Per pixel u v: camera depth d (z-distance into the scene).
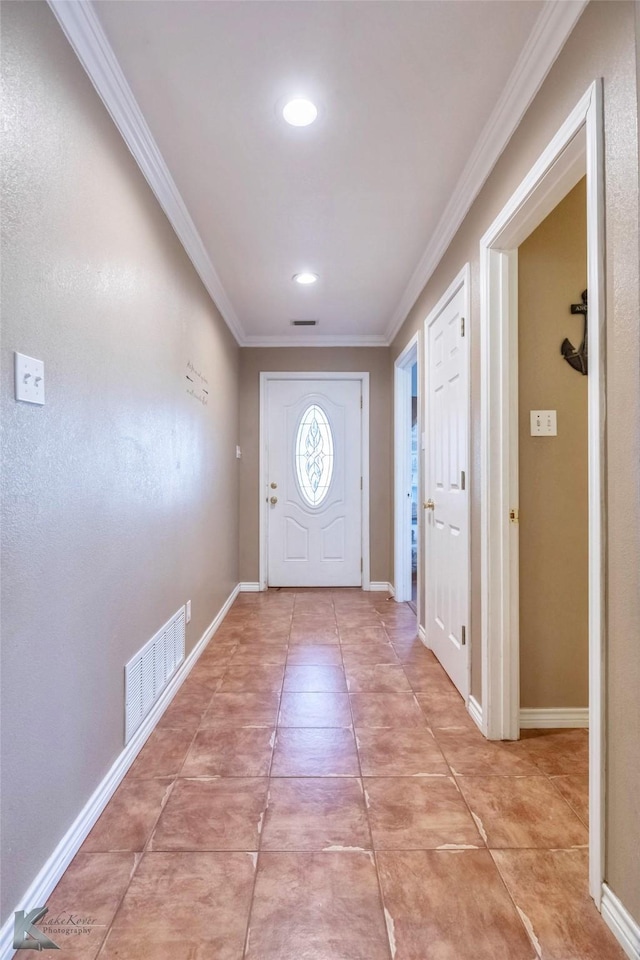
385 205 2.18
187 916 1.09
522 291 1.88
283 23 1.29
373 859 1.26
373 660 2.64
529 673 1.91
